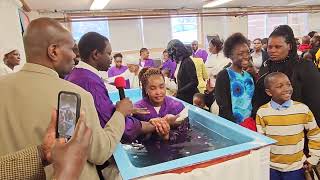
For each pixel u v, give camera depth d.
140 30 7.60
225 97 1.58
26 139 0.81
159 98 1.51
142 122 1.39
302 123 1.41
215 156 0.95
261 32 8.90
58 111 0.66
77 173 0.50
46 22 0.86
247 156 1.00
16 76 0.87
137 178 0.85
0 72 2.81
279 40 1.46
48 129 0.67
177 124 1.50
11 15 3.52
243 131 1.22
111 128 1.00
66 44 0.89
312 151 1.42
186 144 1.33
